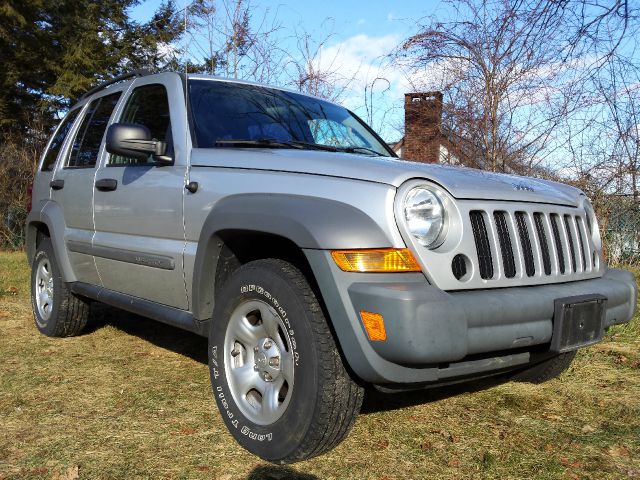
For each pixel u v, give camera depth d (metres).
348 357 2.49
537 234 2.98
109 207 4.02
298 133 3.90
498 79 7.67
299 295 2.66
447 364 2.60
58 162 4.97
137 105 4.16
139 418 3.25
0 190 13.94
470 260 2.62
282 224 2.70
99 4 22.12
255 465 2.72
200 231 3.22
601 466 2.77
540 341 2.75
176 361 4.34
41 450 2.86
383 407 3.47
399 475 2.65
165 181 3.51
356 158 2.90
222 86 3.97
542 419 3.32
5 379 3.90
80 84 20.05
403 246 2.51
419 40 7.80
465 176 2.91
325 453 2.81
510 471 2.71
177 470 2.67
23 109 19.73
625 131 7.59
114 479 2.59
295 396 2.64
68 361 4.32
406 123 8.34
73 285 4.65
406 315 2.35
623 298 3.25
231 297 2.99
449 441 3.01
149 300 3.79
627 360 4.35
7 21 19.09
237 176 3.08
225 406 3.00
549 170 7.96
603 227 8.13
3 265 9.48
